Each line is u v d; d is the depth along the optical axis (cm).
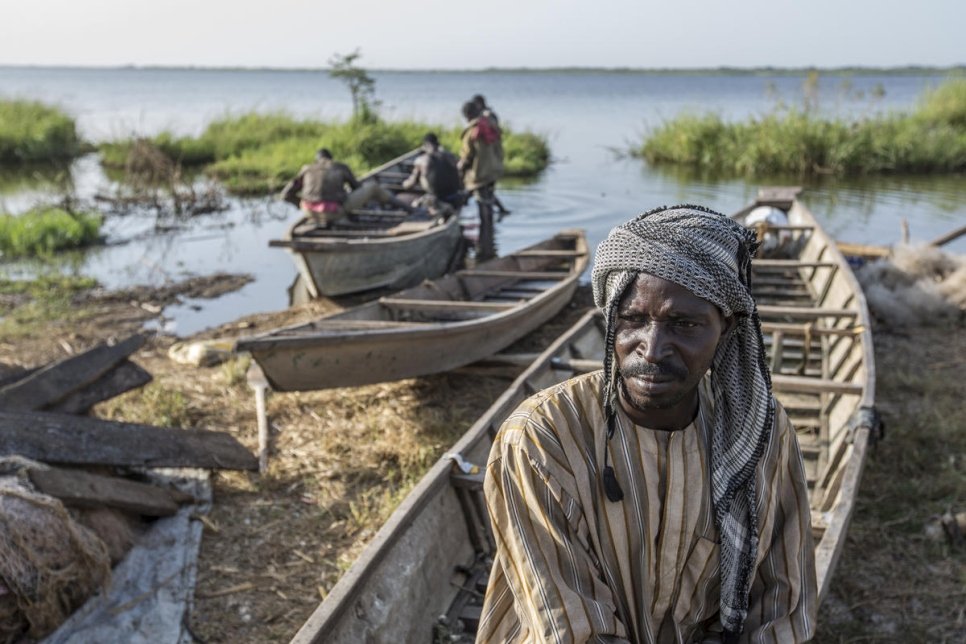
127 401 646
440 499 384
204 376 713
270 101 7388
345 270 930
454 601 370
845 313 645
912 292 846
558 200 1609
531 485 145
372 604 313
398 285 992
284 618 413
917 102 2298
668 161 2184
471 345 686
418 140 2177
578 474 147
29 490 406
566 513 146
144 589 418
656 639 156
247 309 948
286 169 1858
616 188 1744
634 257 137
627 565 149
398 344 612
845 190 1695
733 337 149
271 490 528
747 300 141
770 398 148
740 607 151
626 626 153
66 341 809
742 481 147
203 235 1345
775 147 1950
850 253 991
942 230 1330
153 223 1429
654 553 150
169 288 1026
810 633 157
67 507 424
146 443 503
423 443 582
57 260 1159
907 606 417
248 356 732
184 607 410
